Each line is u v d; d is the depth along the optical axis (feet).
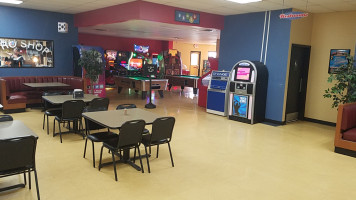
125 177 12.83
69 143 17.35
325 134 22.00
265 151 17.25
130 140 12.62
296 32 24.00
